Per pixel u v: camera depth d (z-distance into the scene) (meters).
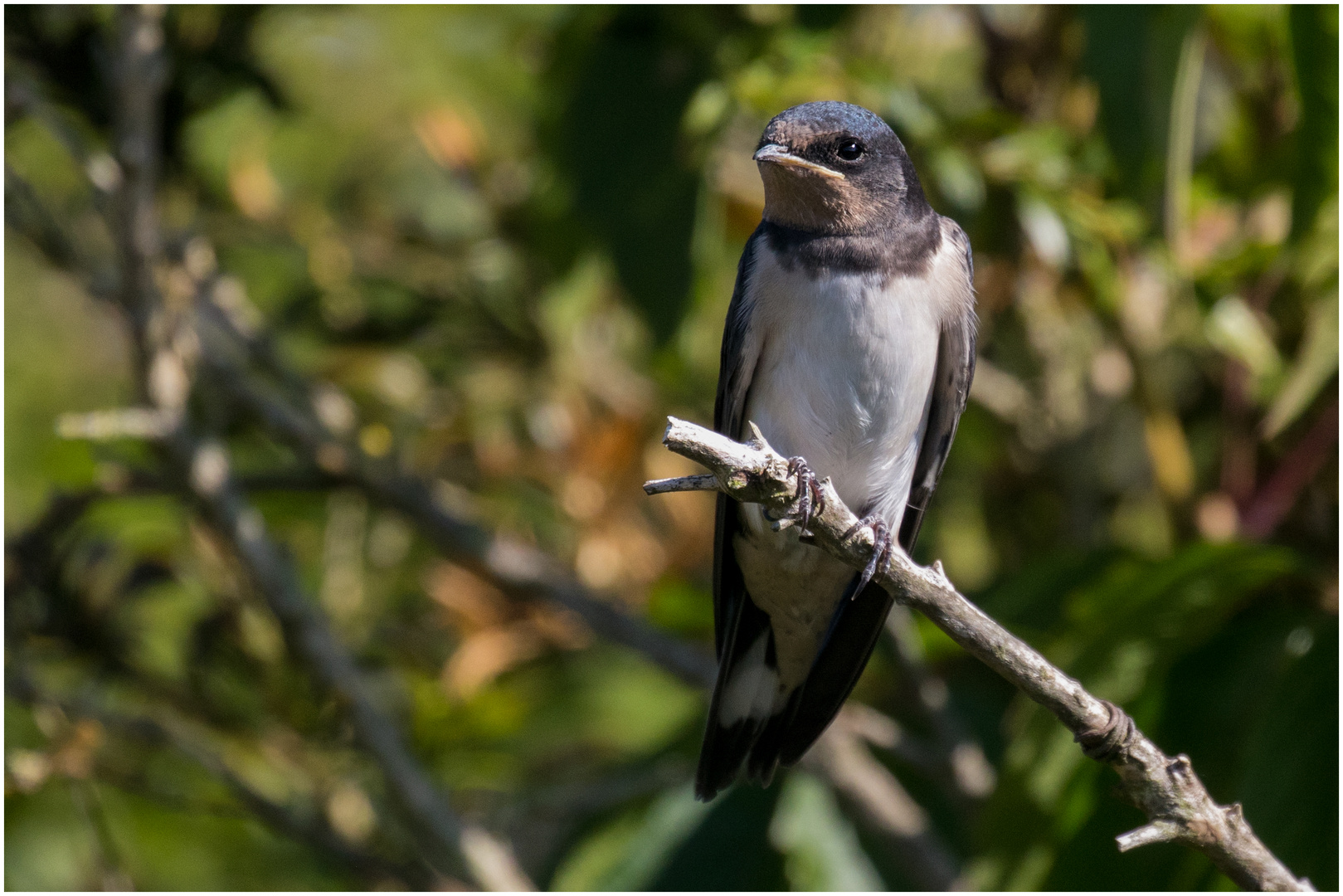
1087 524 11.64
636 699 12.82
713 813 10.65
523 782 11.95
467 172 11.95
